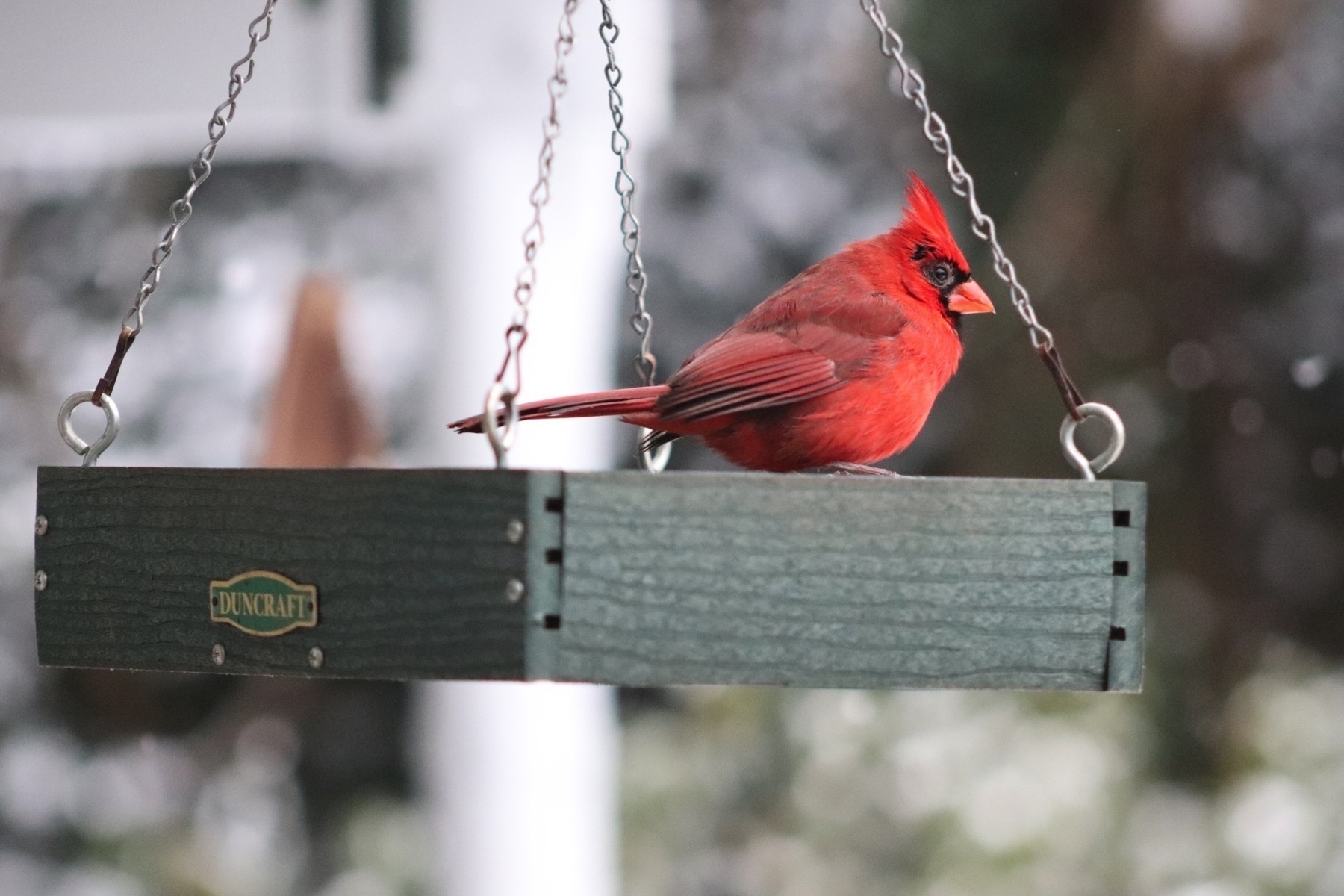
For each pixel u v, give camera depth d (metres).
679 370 6.16
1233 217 12.26
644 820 12.45
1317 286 12.23
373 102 9.41
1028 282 12.37
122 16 9.68
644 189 12.11
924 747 12.16
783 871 12.02
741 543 4.93
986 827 11.71
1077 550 5.26
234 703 13.26
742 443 6.27
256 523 5.22
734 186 12.12
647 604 4.84
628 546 4.82
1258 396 12.26
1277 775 12.12
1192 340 12.33
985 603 5.17
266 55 9.54
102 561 5.52
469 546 4.80
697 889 12.25
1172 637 12.43
